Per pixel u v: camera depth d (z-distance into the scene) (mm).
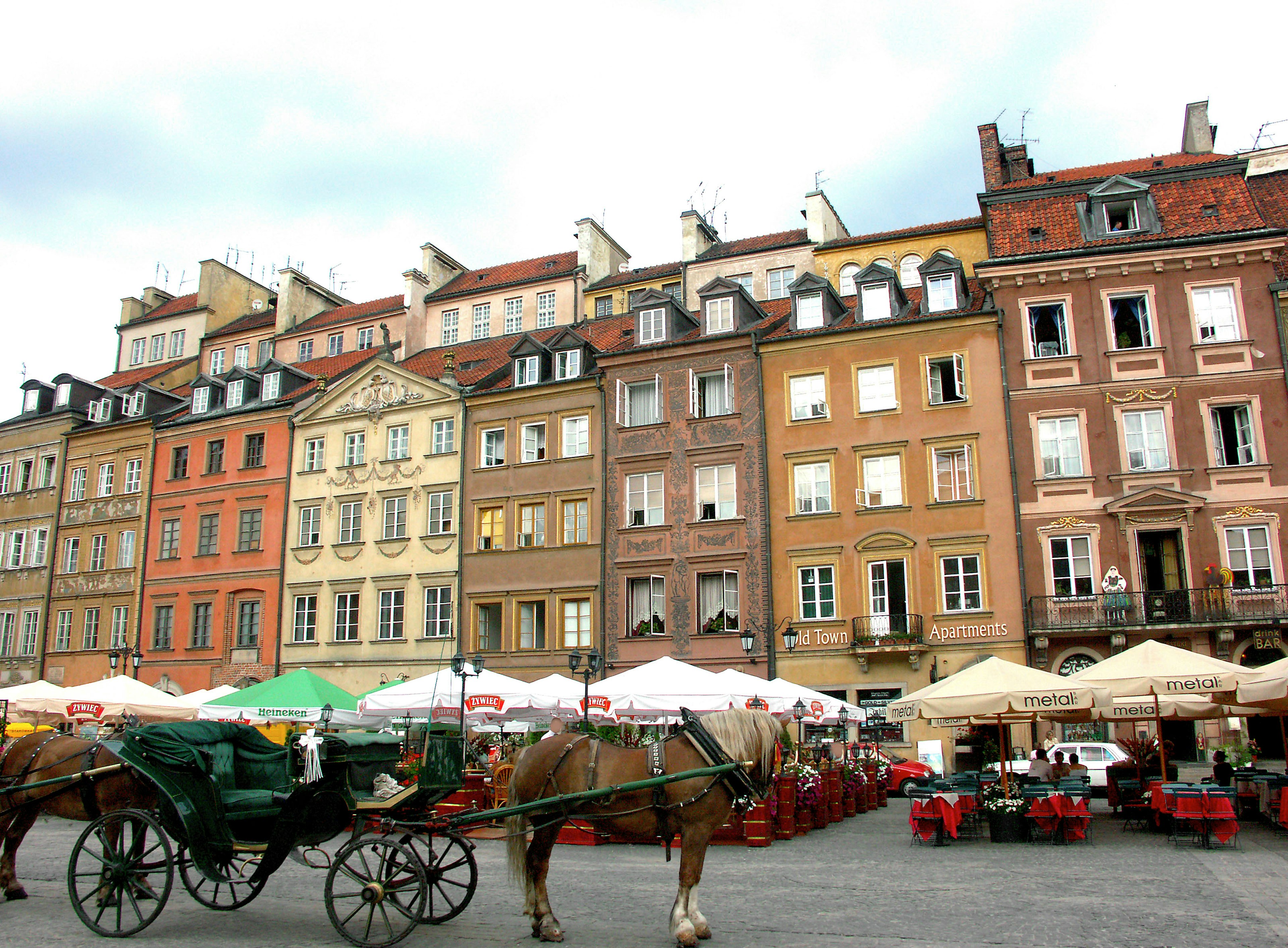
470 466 41312
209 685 44375
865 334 35938
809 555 35062
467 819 10703
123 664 46594
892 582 34250
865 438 35281
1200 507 31359
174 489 48000
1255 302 32438
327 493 44031
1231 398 32094
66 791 12375
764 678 34656
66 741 12797
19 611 51062
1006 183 42781
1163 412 32594
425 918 11164
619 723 26359
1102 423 32938
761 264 44375
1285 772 25500
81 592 49344
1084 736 31266
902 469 34625
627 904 12594
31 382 55250
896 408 35062
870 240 42125
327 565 43188
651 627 36844
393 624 41469
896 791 31484
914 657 32688
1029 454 33312
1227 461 32406
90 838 20734
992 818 18984
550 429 40094
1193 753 30531
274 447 45812
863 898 12742
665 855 17000
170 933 10930
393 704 22500
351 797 10789
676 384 38281
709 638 35656
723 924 11148
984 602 32781
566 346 41156
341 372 48594
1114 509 31984
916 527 34000
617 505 38156
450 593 40469
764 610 35188
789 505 35750
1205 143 42531
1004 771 19422
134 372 58438
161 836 10336
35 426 53531
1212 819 17281
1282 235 32250
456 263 53844
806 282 37750
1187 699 23312
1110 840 18766
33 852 18156
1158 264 33188
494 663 39062
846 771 26141
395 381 43688
